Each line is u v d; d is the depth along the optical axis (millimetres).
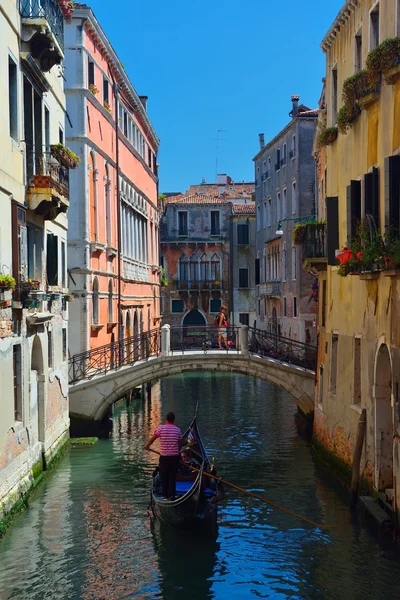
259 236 47750
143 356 22766
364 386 13758
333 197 16141
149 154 40781
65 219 20188
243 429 23328
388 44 11398
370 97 12766
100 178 26234
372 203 12875
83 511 14305
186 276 53188
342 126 14891
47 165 15820
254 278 53000
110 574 11250
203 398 31500
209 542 12594
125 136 31547
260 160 47125
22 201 14445
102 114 26625
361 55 14609
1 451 12555
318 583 10758
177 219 53094
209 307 53094
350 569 11148
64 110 20094
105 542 12594
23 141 14570
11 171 13508
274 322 43125
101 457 19109
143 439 21656
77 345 23828
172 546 12422
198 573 11242
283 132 39406
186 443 15508
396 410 11484
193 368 22516
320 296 19219
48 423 17156
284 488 15938
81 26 23844
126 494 15523
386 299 12086
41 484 15984
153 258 41688
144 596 10516
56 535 12875
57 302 18781
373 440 13047
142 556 12008
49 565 11555
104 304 26703
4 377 12836
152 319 39812
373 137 13109
